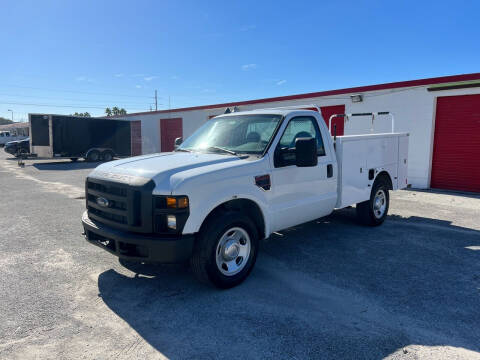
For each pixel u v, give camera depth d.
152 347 2.94
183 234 3.55
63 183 12.39
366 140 6.03
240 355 2.82
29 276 4.34
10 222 6.90
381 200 6.73
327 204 5.32
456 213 7.68
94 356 2.82
